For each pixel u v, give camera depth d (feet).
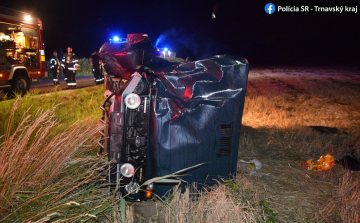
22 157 10.32
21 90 35.09
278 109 32.17
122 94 10.14
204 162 10.85
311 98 41.14
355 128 24.76
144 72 10.62
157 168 10.52
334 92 44.52
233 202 10.28
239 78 11.35
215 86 11.09
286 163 15.60
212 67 11.40
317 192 12.51
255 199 11.40
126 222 9.73
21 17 35.94
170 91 10.76
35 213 9.07
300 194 12.37
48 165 10.60
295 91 47.29
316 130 23.08
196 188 10.98
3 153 9.96
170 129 10.37
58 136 12.03
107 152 11.51
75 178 11.12
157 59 13.01
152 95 10.52
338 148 18.06
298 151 17.52
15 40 34.17
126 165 10.23
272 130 21.71
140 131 10.75
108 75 12.84
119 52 11.52
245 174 13.74
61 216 9.27
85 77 65.00
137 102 9.73
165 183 10.93
